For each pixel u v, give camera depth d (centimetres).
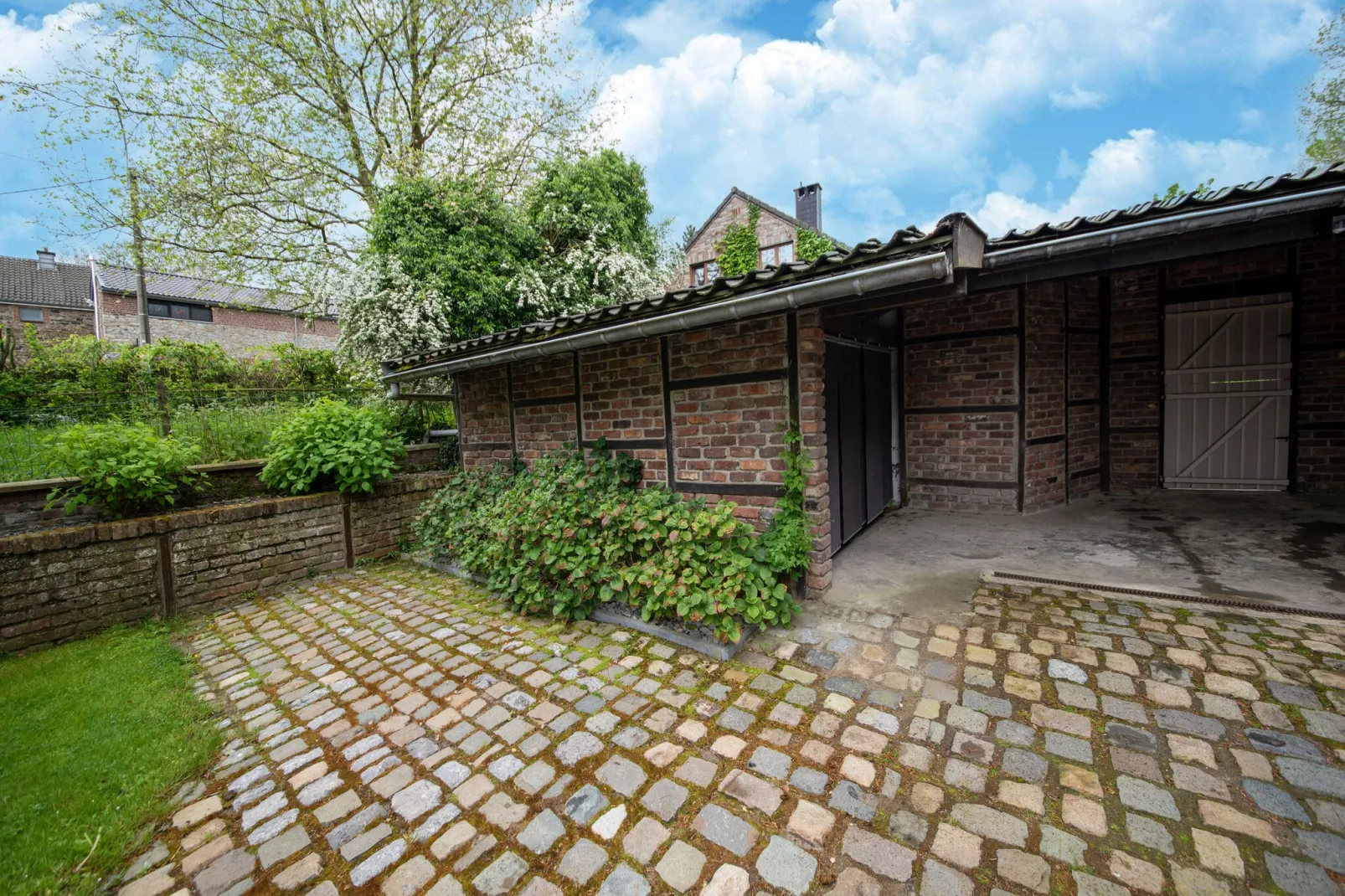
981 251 269
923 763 198
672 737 223
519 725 240
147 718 262
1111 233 273
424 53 927
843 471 439
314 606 417
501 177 978
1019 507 532
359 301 720
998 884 149
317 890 162
